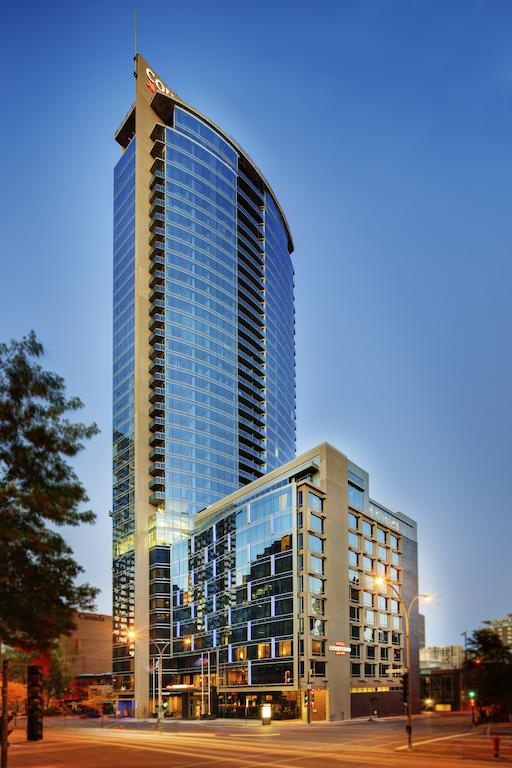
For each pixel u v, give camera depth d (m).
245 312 178.00
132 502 146.50
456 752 43.16
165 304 155.50
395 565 133.62
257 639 105.81
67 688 170.38
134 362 152.88
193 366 156.62
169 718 119.62
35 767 36.94
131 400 152.12
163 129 169.62
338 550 108.62
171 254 160.12
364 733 65.56
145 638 137.88
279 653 100.06
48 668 23.00
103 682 177.50
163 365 151.50
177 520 144.25
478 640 72.06
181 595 135.12
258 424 174.12
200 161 172.62
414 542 148.12
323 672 99.19
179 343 155.50
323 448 109.81
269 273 190.00
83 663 195.38
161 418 148.50
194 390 155.38
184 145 169.88
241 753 44.34
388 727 76.69
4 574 19.05
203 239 167.62
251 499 118.88
